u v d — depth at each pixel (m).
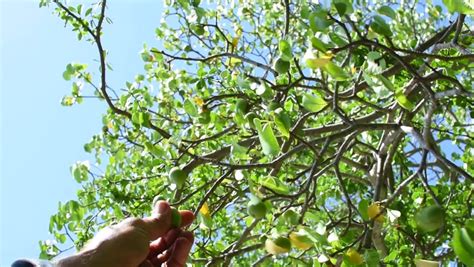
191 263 3.74
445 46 2.87
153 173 5.05
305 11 2.63
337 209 6.36
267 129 2.44
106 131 5.11
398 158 5.58
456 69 4.21
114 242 1.83
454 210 4.55
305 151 5.00
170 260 2.11
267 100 3.22
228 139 4.78
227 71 4.98
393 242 4.76
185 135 5.00
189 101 3.57
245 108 3.17
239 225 5.85
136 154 5.20
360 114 5.15
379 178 4.10
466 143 4.80
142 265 2.04
